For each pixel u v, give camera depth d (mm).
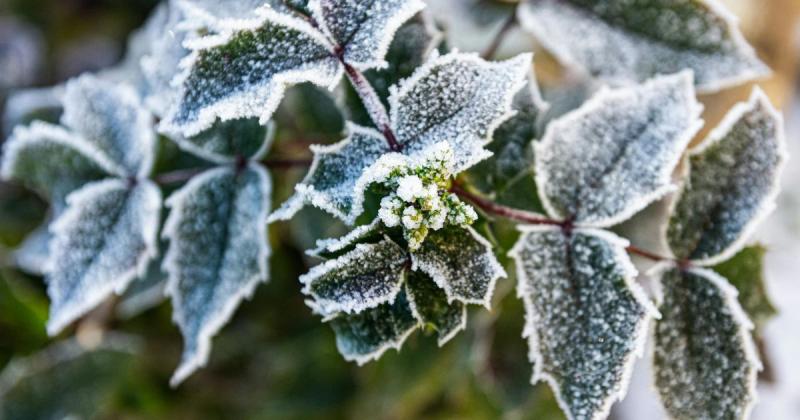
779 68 677
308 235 511
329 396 611
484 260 428
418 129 433
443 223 419
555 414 582
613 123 453
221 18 446
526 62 429
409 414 594
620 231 515
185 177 498
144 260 491
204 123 422
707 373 461
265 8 427
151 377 616
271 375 617
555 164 452
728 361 460
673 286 464
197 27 436
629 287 442
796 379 680
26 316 576
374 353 438
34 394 554
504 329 565
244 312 609
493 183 463
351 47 433
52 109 549
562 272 449
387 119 435
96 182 502
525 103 468
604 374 442
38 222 620
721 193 462
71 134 499
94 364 561
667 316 463
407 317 436
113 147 498
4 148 514
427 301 434
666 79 454
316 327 600
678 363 462
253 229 480
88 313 570
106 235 492
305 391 611
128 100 498
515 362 569
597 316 444
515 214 452
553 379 446
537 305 448
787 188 711
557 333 446
